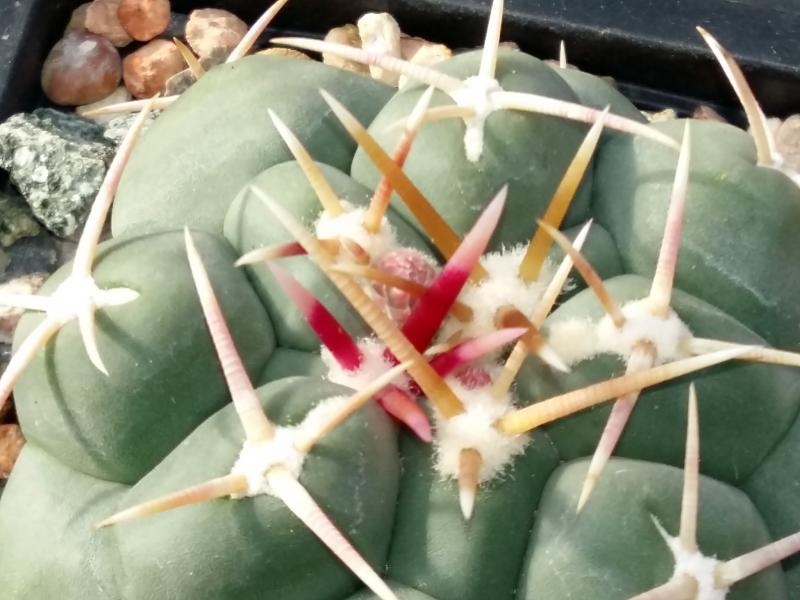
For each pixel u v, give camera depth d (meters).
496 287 0.12
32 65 0.22
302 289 0.11
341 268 0.10
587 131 0.13
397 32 0.22
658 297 0.11
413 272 0.12
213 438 0.11
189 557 0.11
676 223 0.11
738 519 0.11
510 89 0.13
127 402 0.11
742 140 0.13
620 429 0.11
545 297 0.11
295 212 0.12
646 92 0.23
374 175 0.13
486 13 0.22
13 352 0.13
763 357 0.11
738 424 0.12
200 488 0.10
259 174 0.13
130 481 0.12
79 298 0.12
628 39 0.22
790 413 0.12
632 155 0.13
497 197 0.11
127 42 0.23
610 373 0.11
